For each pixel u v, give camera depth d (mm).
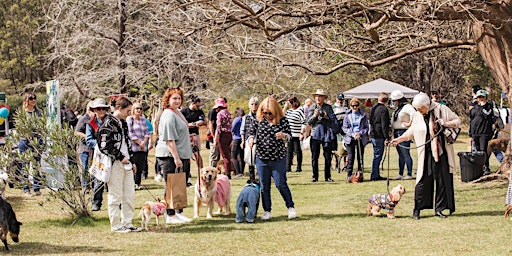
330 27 12461
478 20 10523
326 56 15273
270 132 9234
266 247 7520
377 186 13094
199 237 8125
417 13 10555
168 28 11281
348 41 13016
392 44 13156
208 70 23844
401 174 14359
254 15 10164
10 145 9367
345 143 14086
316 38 12258
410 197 11383
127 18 24359
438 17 10688
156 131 12828
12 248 7582
